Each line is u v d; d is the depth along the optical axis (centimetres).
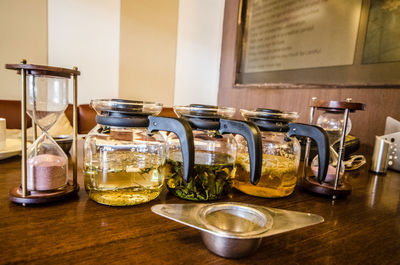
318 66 153
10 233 30
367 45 126
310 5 156
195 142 43
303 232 36
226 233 26
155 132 41
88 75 202
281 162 48
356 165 88
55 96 39
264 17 194
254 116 46
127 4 210
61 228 32
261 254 29
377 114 124
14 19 173
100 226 33
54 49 188
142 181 40
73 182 43
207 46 254
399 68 114
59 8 185
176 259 27
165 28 230
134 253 28
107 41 206
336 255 30
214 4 251
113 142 39
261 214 31
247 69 214
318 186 52
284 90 178
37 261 25
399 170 89
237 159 50
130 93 223
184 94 251
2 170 56
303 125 46
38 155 40
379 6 120
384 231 38
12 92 178
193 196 42
